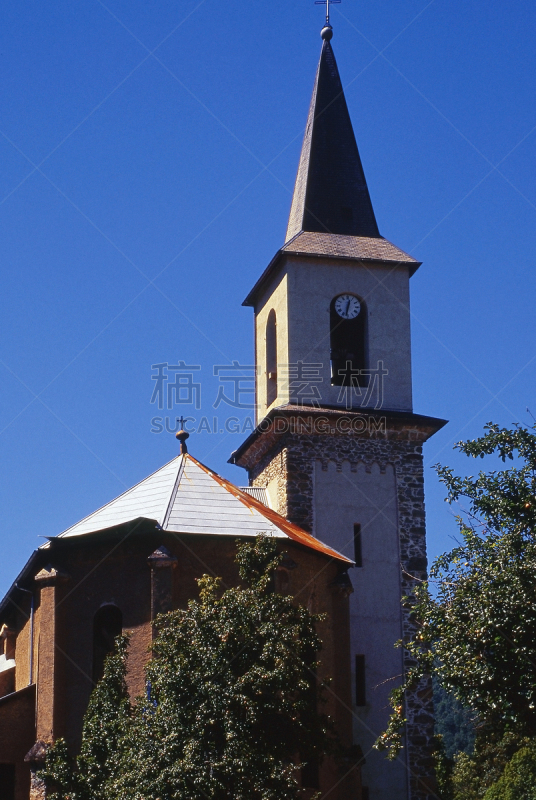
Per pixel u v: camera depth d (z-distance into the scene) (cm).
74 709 3016
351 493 3931
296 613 2738
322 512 3881
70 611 3106
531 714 2312
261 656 2548
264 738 2498
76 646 3070
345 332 4234
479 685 2331
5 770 3034
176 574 3027
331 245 4231
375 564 3859
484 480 2697
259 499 4109
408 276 4281
